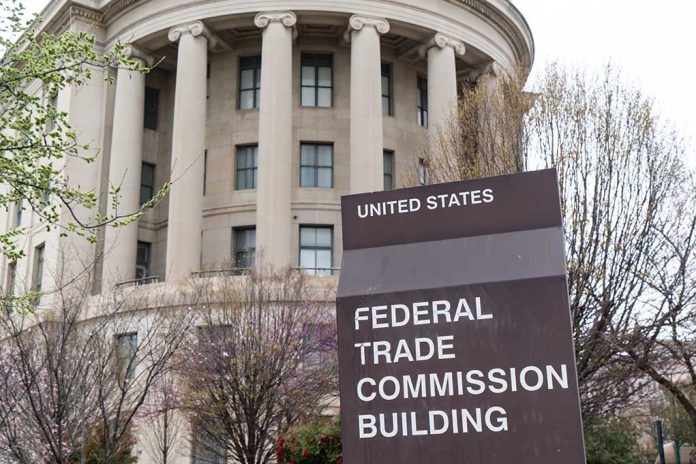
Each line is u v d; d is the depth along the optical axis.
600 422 21.72
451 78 36.31
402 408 4.54
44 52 13.61
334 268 34.72
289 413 21.05
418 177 29.19
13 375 16.56
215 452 22.72
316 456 16.64
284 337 22.12
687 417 35.31
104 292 28.81
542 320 4.38
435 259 4.74
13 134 29.38
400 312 4.67
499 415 4.34
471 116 24.64
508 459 4.27
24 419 14.71
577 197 19.00
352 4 35.44
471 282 4.57
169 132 40.47
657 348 21.98
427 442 4.45
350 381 4.68
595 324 18.19
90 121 37.28
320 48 38.59
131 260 34.84
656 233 19.23
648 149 19.53
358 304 4.77
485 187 4.80
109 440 14.93
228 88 38.81
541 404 4.28
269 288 24.36
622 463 21.70
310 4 35.16
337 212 36.84
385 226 4.95
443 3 37.09
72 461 16.09
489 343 4.45
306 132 37.62
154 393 23.05
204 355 21.00
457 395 4.45
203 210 37.56
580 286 18.16
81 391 14.42
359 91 34.66
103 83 38.12
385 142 38.03
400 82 39.62
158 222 39.31
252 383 20.33
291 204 36.22
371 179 33.69
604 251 18.50
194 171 34.44
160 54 39.28
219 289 24.81
